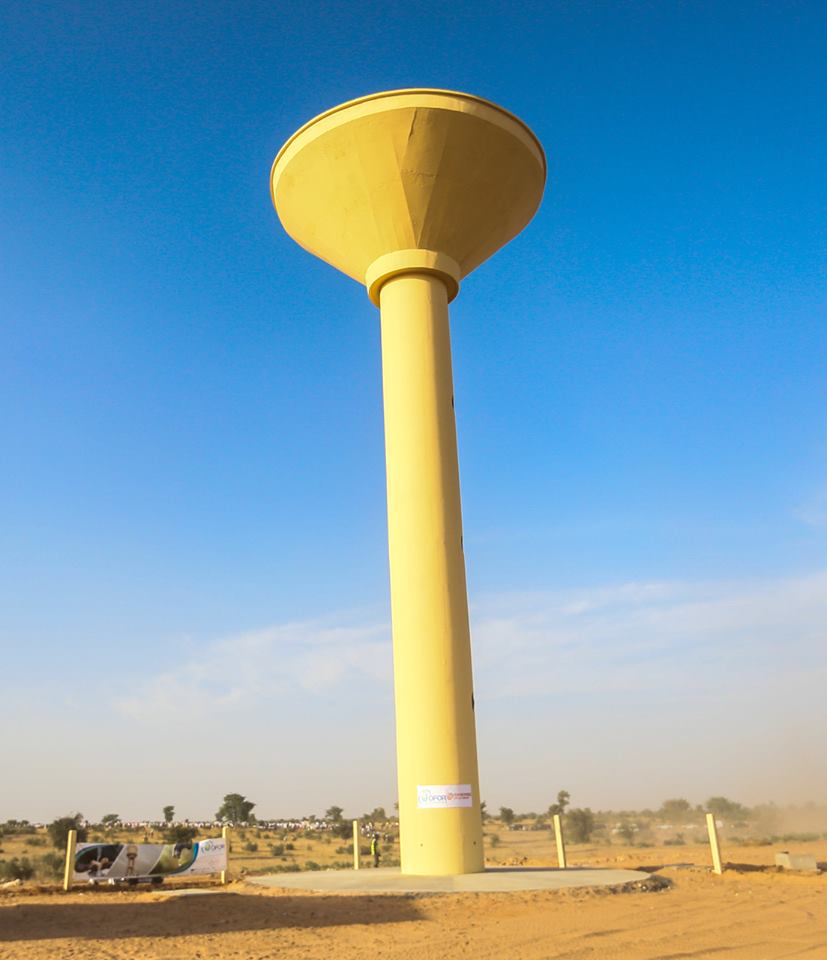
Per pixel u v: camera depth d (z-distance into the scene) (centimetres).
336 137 2794
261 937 1591
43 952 1440
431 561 2625
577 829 6981
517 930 1662
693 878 2545
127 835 7656
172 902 2100
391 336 2864
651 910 1911
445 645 2562
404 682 2569
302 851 6241
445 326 2903
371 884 2255
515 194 3000
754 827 7000
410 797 2498
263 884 2412
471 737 2542
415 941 1546
